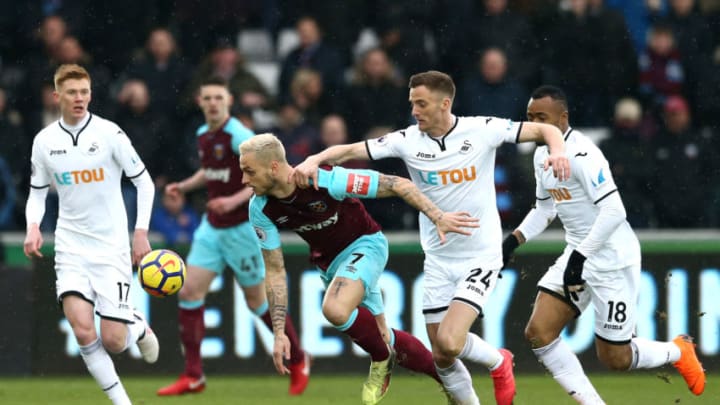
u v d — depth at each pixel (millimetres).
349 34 47875
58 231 24812
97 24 47312
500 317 35594
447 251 23516
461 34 45406
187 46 47688
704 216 39625
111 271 24609
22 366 35719
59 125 24656
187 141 42125
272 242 22641
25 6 46344
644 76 45156
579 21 44688
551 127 22578
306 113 42562
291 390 31141
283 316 22422
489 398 30656
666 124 40219
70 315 24109
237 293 35656
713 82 45281
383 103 42688
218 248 31516
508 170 39281
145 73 43375
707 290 35562
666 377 26922
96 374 24328
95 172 24500
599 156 23469
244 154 21750
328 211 22578
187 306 31516
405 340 25016
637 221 39469
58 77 24391
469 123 23000
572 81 44594
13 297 35812
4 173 40188
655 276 35562
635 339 25562
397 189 21938
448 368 24000
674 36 45719
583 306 24656
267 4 49844
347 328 22516
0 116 41312
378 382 23047
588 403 24438
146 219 25000
